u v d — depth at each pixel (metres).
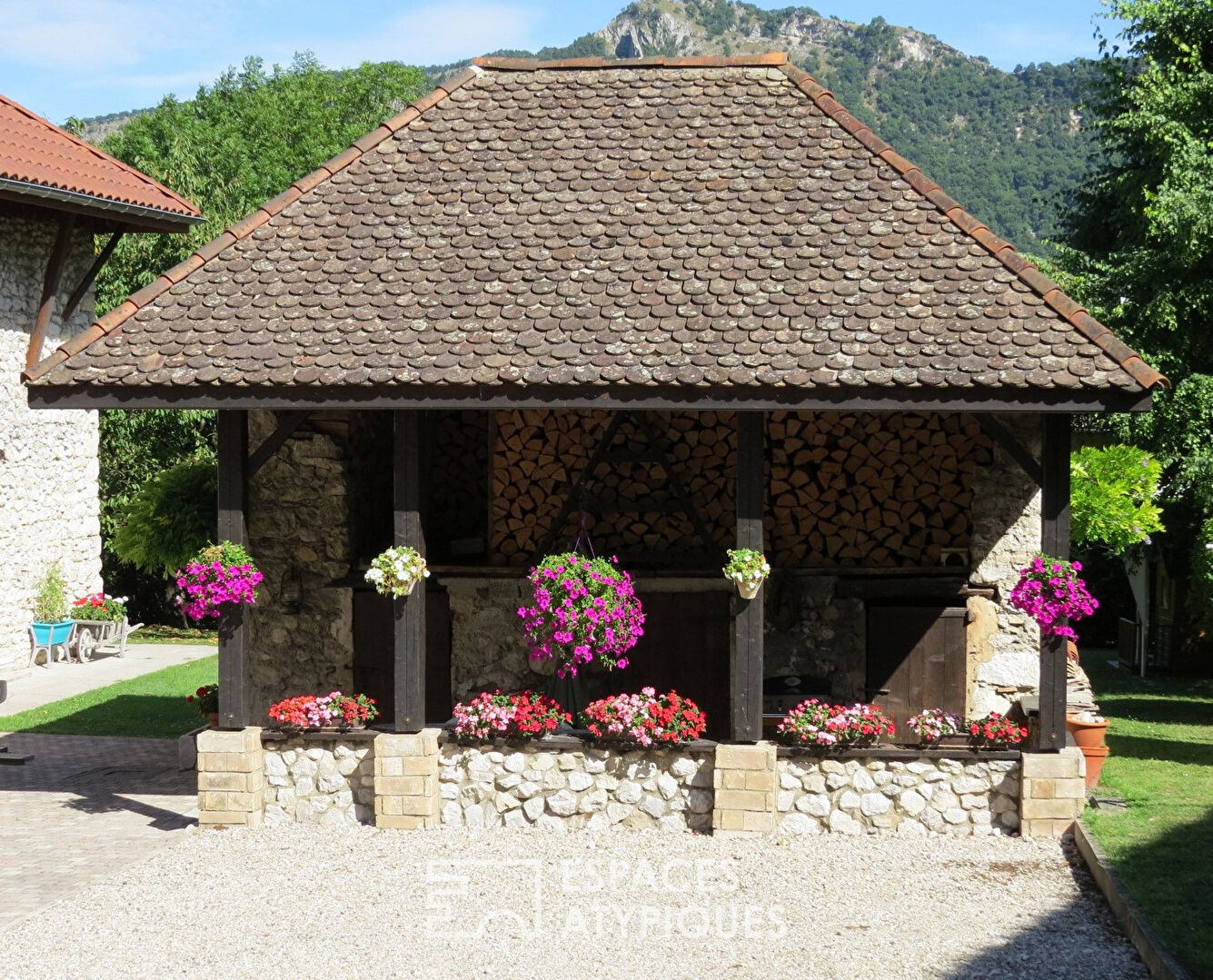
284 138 39.22
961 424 13.04
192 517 17.12
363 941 8.98
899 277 11.41
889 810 11.06
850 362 10.57
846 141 12.96
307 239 12.42
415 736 11.31
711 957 8.63
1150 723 16.59
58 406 11.08
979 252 11.59
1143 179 21.95
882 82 133.50
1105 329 10.72
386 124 13.62
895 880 10.02
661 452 13.08
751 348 10.80
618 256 11.90
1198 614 21.78
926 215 12.02
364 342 11.19
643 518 13.41
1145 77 21.02
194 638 27.66
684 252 11.87
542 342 11.03
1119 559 26.47
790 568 13.20
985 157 104.00
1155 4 22.11
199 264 12.22
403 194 12.84
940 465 13.11
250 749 11.45
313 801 11.55
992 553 12.95
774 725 12.46
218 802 11.48
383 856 10.70
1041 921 9.16
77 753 15.41
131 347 11.34
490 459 13.55
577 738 11.30
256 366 10.99
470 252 12.11
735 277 11.55
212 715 13.98
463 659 13.53
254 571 11.37
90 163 21.94
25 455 21.95
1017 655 12.97
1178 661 22.28
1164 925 8.57
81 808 12.66
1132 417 19.73
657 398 10.59
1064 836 10.90
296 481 13.81
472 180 12.94
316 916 9.44
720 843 10.90
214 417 28.19
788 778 11.13
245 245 12.38
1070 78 110.56
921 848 10.73
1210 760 13.69
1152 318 20.11
